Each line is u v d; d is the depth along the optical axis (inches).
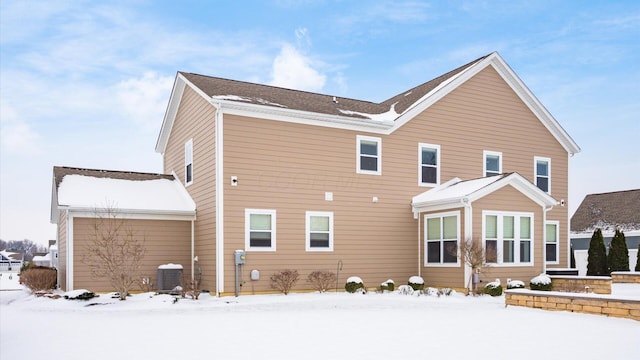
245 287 646.5
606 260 990.4
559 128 887.7
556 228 876.0
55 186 729.0
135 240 692.1
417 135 776.3
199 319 456.1
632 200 1352.1
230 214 645.3
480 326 394.3
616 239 981.2
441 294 637.9
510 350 298.2
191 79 749.9
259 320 445.1
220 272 633.6
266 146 673.0
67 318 478.3
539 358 276.8
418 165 774.5
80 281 658.8
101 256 621.0
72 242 658.2
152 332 379.2
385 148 753.6
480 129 824.3
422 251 752.3
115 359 282.2
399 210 756.6
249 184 658.8
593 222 1362.0
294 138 692.1
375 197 740.7
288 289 655.8
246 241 651.5
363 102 886.4
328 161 712.4
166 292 660.1
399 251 750.5
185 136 790.5
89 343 335.3
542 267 719.7
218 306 543.2
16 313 526.0
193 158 745.6
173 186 804.0
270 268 663.8
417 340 334.0
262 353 294.0
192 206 731.4
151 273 697.6
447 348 305.4
